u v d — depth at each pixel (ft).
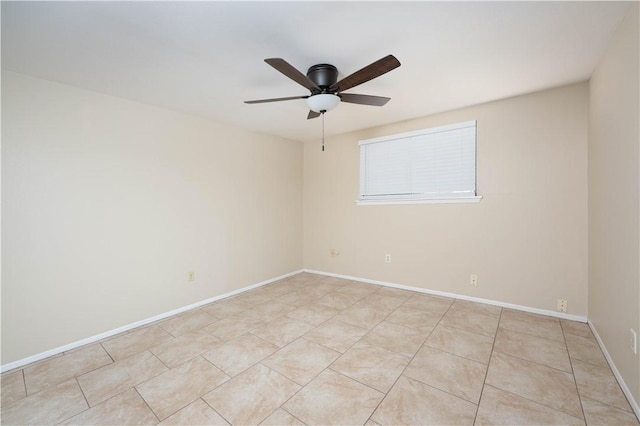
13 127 6.95
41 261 7.35
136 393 5.84
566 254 8.89
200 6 4.88
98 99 8.36
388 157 12.53
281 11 5.05
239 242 12.42
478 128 10.20
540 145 9.15
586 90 8.38
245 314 9.96
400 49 6.37
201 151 10.98
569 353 7.02
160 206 9.76
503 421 4.96
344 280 14.03
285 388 5.93
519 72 7.64
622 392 5.60
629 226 5.31
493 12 5.16
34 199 7.25
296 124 12.10
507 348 7.33
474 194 10.39
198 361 6.98
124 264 8.87
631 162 5.21
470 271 10.63
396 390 5.82
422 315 9.51
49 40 5.81
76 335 7.89
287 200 14.84
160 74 7.37
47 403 5.59
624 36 5.40
